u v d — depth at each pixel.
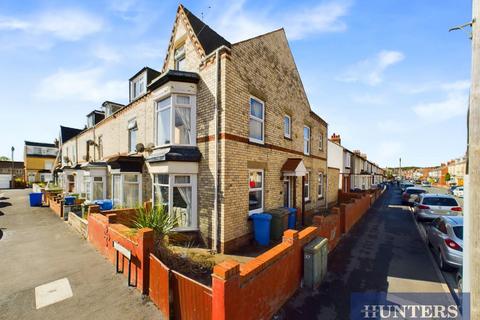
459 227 6.45
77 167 18.42
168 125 9.07
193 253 6.93
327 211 15.41
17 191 30.62
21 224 11.21
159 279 4.35
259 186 9.45
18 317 4.22
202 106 8.29
